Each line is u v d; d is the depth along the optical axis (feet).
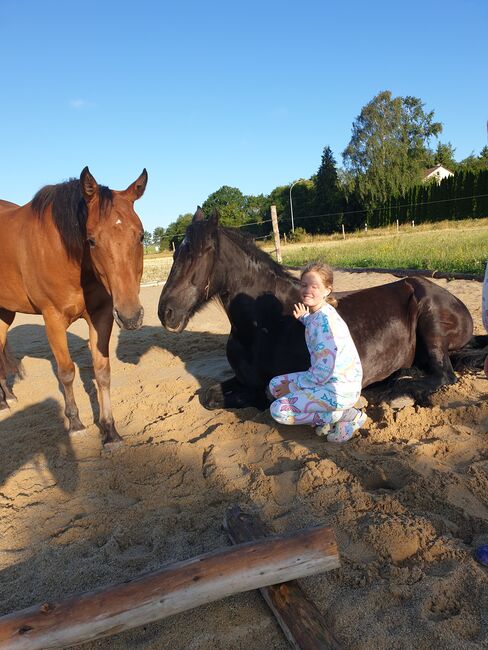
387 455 9.87
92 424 13.28
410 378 13.28
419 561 7.00
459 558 6.93
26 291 12.59
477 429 10.67
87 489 9.95
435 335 13.10
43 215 11.66
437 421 11.12
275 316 12.21
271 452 10.35
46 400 15.75
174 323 11.75
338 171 161.58
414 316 13.28
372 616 6.13
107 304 12.17
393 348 12.98
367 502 8.28
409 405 11.96
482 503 8.17
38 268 11.76
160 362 18.76
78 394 15.99
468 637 5.74
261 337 12.26
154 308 31.50
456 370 13.93
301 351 11.87
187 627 6.25
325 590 6.57
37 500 9.70
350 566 7.02
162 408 13.93
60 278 11.62
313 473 9.20
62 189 11.32
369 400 12.87
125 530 8.38
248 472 9.82
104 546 7.99
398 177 150.00
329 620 6.15
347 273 36.24
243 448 10.85
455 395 12.21
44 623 5.40
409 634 5.82
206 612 6.44
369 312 12.78
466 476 8.80
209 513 8.63
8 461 11.44
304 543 6.10
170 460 10.68
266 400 12.78
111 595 5.63
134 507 9.09
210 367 17.31
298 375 10.50
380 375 13.12
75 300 11.90
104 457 11.28
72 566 7.67
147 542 8.20
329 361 9.95
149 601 5.63
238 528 7.60
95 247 9.89
